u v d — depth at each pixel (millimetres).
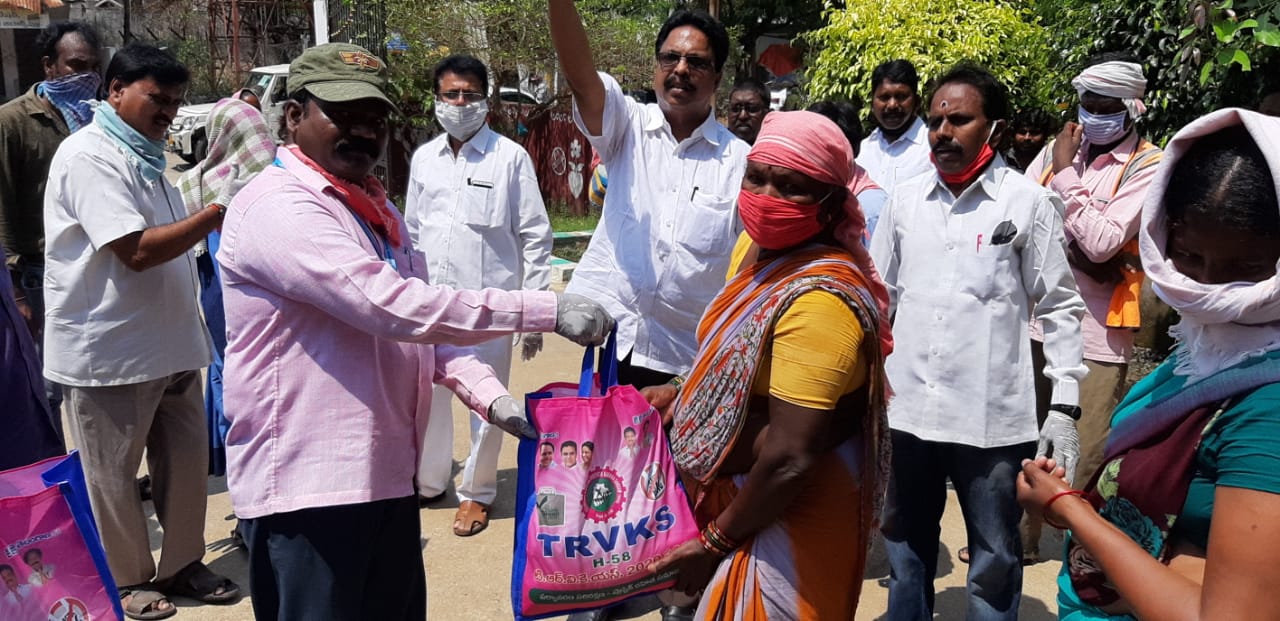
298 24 22469
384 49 12172
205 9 24375
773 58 17750
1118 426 1669
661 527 2223
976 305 3139
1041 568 4215
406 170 13273
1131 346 4074
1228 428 1410
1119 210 3838
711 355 2201
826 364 2014
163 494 3775
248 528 2424
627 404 2221
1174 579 1433
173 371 3701
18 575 2242
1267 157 1346
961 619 3803
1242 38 3977
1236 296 1400
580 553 2180
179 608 3803
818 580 2186
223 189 3656
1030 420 3160
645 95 12305
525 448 2217
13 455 2824
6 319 2828
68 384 3566
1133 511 1571
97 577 2361
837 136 2107
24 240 4953
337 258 2199
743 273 2250
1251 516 1334
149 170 3633
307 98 2318
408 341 2234
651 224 3459
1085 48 6164
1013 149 6484
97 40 5137
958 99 3107
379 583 2578
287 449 2307
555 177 13812
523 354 4402
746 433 2189
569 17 3049
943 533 4574
